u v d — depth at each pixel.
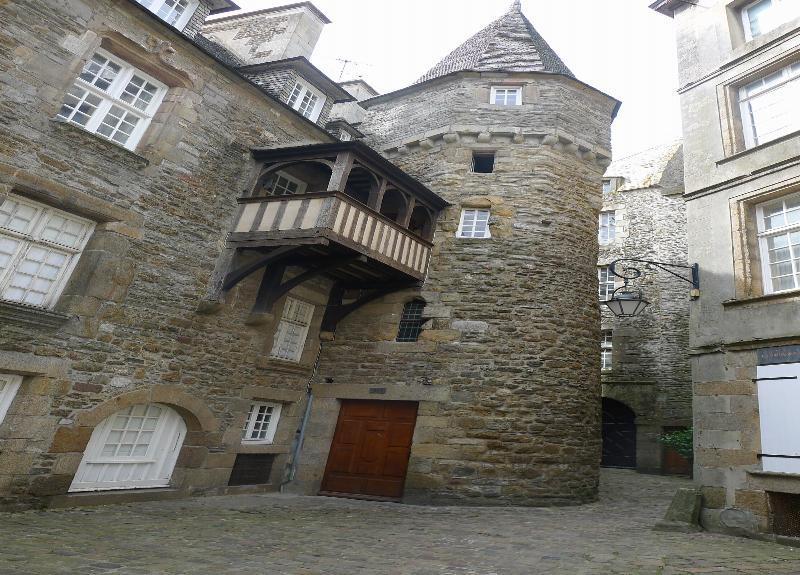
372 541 4.94
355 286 9.68
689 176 7.35
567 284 9.01
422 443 8.03
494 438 7.87
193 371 7.42
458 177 9.89
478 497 7.60
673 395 14.29
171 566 3.69
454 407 8.11
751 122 7.21
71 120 6.61
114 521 5.44
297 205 7.60
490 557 4.27
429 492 7.73
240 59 11.22
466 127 10.20
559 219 9.41
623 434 15.33
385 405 8.76
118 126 7.11
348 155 7.77
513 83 10.67
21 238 5.98
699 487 5.91
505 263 8.97
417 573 3.71
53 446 5.89
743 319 6.03
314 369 9.45
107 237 6.54
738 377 5.87
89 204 6.38
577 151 10.10
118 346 6.57
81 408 6.17
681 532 5.55
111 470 6.71
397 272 8.65
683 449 10.34
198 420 7.46
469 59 12.20
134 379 6.72
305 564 3.92
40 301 6.11
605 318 15.92
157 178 7.18
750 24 7.81
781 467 5.25
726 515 5.56
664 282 15.55
